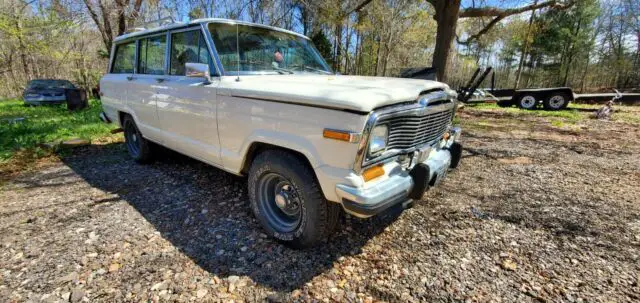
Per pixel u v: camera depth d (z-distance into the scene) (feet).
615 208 10.69
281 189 8.57
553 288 6.86
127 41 14.60
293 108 7.35
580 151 18.56
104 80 16.47
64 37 60.54
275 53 11.54
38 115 32.17
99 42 77.51
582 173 14.47
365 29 79.20
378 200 6.66
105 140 21.29
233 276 7.26
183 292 6.74
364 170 6.86
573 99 39.40
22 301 6.44
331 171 6.84
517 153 18.13
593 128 26.40
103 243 8.60
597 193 12.04
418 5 75.31
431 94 8.55
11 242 8.64
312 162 7.13
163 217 10.12
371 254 8.14
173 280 7.11
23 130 22.65
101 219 10.00
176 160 16.44
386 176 7.38
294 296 6.66
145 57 13.34
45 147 18.12
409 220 9.89
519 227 9.46
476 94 43.11
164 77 11.94
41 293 6.68
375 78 10.47
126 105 14.67
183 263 7.73
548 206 10.87
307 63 12.59
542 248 8.36
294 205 8.39
